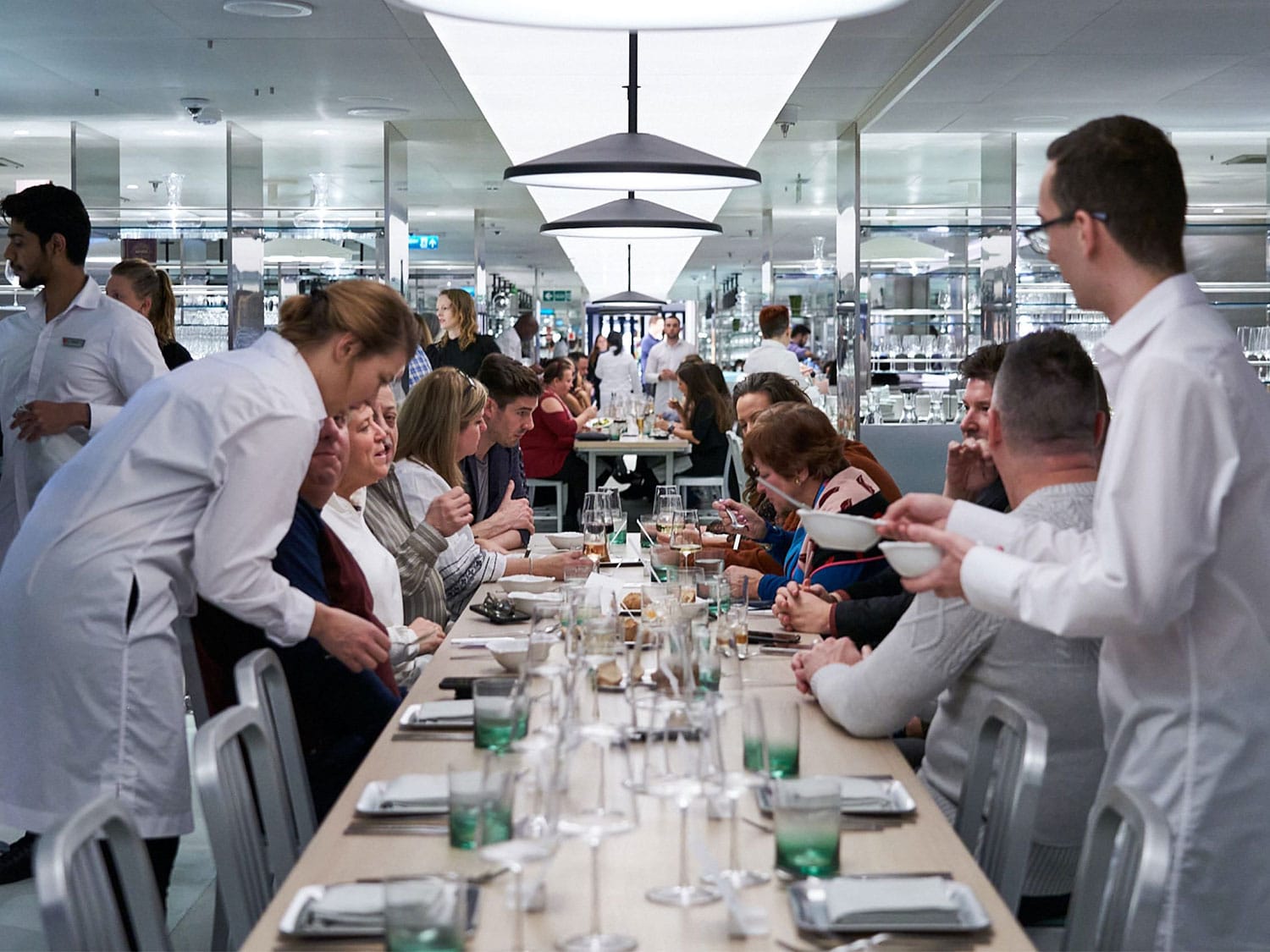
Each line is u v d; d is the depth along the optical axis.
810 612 3.30
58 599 2.81
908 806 2.02
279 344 2.85
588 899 1.69
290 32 8.32
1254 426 2.03
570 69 9.29
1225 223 11.00
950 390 10.84
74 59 9.12
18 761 2.88
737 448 8.73
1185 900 2.08
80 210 4.53
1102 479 2.03
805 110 11.25
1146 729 2.12
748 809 2.07
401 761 2.29
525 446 10.12
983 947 1.54
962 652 2.42
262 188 11.54
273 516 2.77
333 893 1.66
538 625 2.95
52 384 4.50
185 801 2.94
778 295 22.75
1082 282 2.17
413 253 23.91
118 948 1.79
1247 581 2.07
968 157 13.41
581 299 40.22
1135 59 8.92
